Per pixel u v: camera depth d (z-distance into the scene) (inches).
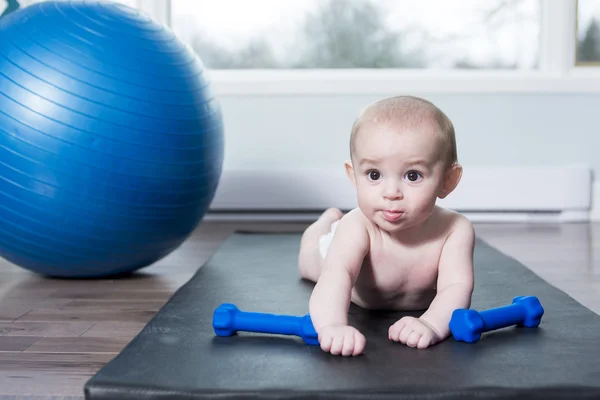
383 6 114.0
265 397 33.5
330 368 37.9
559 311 50.9
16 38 58.6
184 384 35.1
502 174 105.8
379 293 50.5
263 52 115.1
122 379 35.8
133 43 60.2
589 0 112.4
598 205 107.6
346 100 107.9
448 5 114.0
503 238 91.1
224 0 114.6
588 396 33.7
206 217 109.7
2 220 59.8
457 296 45.5
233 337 44.3
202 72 66.4
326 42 114.7
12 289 62.9
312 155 108.9
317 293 44.4
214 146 66.4
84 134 57.2
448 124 44.6
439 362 38.8
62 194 58.1
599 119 108.0
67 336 48.5
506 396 33.7
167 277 68.6
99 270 65.2
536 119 108.0
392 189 42.7
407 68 114.7
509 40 114.2
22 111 56.8
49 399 37.1
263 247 79.0
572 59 110.5
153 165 60.0
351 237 47.7
